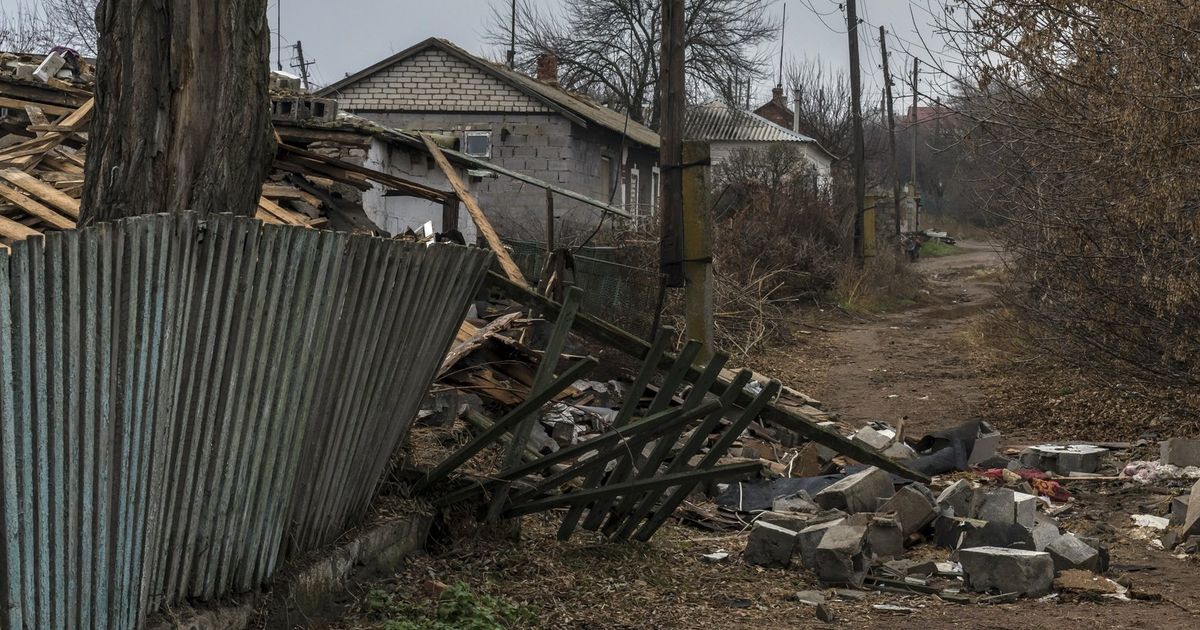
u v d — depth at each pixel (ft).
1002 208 42.60
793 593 21.16
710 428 23.13
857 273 103.96
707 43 144.97
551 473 27.04
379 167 51.52
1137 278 35.19
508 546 22.53
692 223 41.06
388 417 19.72
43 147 33.50
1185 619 18.72
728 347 64.95
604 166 104.83
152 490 12.42
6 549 9.68
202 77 17.83
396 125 94.07
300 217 38.68
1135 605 20.02
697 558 24.08
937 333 81.41
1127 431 39.73
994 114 38.22
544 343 40.50
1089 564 22.33
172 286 12.19
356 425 18.21
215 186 17.99
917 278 119.24
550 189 47.55
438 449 25.29
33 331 9.84
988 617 19.27
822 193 108.06
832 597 21.03
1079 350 41.22
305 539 17.34
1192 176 30.83
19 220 28.68
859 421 45.24
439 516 22.39
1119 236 35.60
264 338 14.53
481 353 30.53
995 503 25.32
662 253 41.55
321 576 17.24
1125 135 32.22
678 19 40.86
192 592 14.07
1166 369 36.65
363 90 94.89
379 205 51.57
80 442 10.81
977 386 53.88
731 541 25.85
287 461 15.96
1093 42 34.37
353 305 16.72
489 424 28.07
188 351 12.84
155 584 13.05
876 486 26.99
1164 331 35.78
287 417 15.61
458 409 28.07
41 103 40.27
